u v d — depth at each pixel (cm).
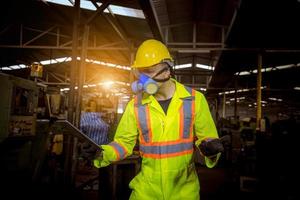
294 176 477
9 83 291
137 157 431
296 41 718
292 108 3008
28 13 770
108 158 150
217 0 584
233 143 888
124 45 862
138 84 143
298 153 497
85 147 680
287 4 494
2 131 284
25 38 981
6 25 876
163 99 151
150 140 145
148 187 144
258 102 768
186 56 1073
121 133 156
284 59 951
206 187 604
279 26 614
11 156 321
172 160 142
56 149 513
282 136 533
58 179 442
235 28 612
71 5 661
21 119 321
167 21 720
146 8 466
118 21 706
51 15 767
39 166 373
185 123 144
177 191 143
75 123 462
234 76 1272
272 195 501
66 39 964
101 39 915
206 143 133
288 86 1517
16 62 1232
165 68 146
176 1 598
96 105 841
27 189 351
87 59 1184
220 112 2784
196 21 743
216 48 744
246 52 791
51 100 444
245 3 475
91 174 611
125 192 432
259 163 581
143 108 147
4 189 313
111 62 1198
